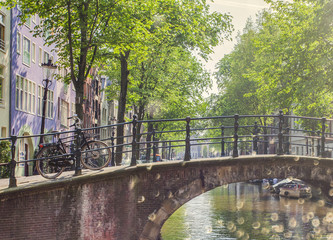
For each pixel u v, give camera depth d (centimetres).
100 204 1333
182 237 2275
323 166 1566
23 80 3188
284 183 4619
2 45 2784
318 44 2508
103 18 2048
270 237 2262
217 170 1472
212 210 3406
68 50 2164
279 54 2759
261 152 6994
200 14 2814
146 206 1410
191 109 4375
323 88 2408
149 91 3412
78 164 1330
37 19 3516
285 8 2705
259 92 3011
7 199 1200
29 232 1224
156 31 2572
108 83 7162
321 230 2467
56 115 4125
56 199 1266
